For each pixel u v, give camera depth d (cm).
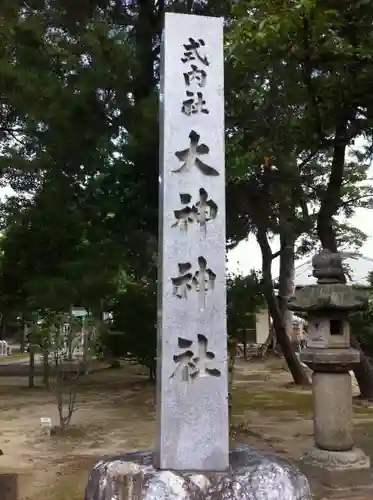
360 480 598
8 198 1259
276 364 2195
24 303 1355
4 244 1223
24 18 878
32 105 812
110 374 1842
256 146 855
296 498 331
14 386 1540
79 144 856
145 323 1316
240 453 378
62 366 1243
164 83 385
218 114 385
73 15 909
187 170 374
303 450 691
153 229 951
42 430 927
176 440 340
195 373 349
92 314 1116
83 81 815
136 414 1105
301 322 2473
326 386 629
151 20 959
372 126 902
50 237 1020
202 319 356
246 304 1181
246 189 926
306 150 1138
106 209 918
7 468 698
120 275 1097
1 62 807
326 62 789
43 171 1070
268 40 641
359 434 888
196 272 361
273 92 870
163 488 315
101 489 334
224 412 347
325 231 1030
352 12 717
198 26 396
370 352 1542
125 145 863
